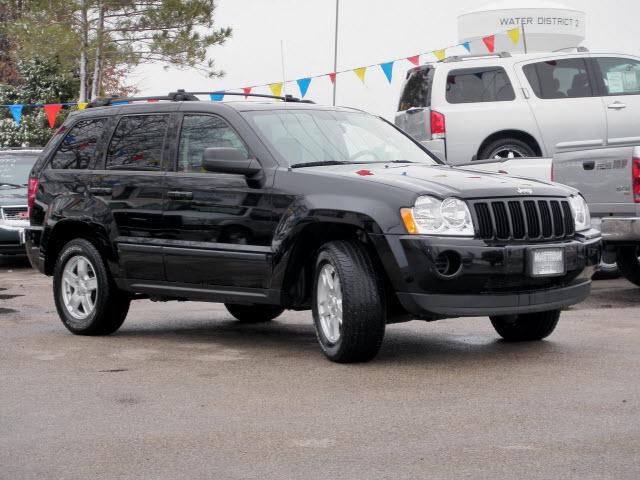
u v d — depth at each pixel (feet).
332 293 25.40
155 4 95.66
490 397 21.36
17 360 26.78
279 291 26.27
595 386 22.22
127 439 18.69
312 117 29.19
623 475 15.93
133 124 30.68
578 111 54.13
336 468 16.62
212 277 27.73
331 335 25.63
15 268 56.85
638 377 23.12
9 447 18.28
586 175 39.19
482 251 24.03
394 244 23.95
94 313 30.58
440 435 18.48
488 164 46.11
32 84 107.04
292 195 25.90
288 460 17.15
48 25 95.50
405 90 58.23
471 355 26.30
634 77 54.85
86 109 32.73
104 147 31.19
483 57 55.31
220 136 28.27
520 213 24.81
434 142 54.34
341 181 25.27
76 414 20.65
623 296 38.63
